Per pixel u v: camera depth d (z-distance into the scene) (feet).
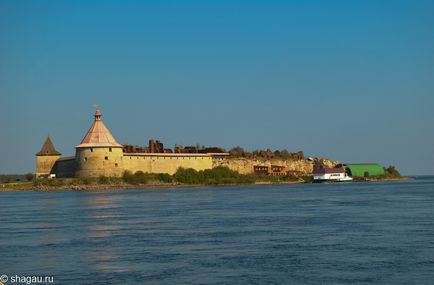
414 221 270.87
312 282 150.92
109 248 199.82
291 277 156.04
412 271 161.38
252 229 247.50
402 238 216.13
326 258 179.01
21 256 186.19
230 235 229.04
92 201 450.71
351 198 469.98
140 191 655.35
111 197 513.45
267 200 451.53
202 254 187.52
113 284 150.82
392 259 176.55
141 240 217.36
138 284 150.51
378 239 214.28
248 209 356.59
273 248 197.16
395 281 151.43
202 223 273.33
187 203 418.92
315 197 492.13
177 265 171.12
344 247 197.57
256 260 177.06
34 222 284.00
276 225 261.24
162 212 337.72
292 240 214.07
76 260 179.42
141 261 177.17
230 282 151.64
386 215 302.45
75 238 223.71
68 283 152.15
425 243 204.44
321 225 258.78
